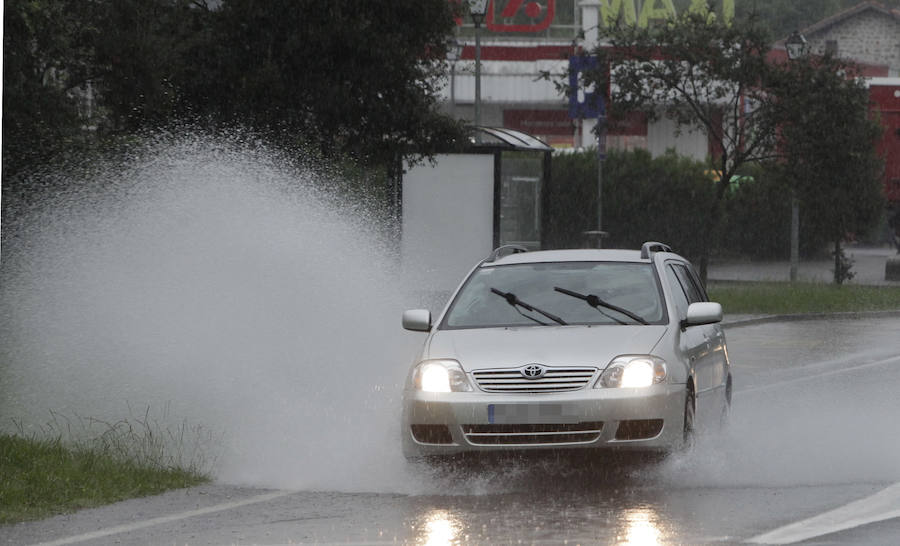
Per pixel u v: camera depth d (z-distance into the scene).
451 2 78.25
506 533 24.67
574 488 29.09
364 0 74.56
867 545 23.45
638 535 24.34
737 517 25.89
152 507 27.92
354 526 25.62
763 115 103.38
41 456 31.17
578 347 30.11
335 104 74.56
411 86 78.38
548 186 100.12
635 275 33.91
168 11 69.12
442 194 90.00
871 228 122.44
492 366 29.75
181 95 72.94
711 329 35.72
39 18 56.25
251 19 73.50
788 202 156.62
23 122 58.16
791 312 93.12
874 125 117.12
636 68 104.19
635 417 29.23
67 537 25.17
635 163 147.88
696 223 148.25
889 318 93.12
